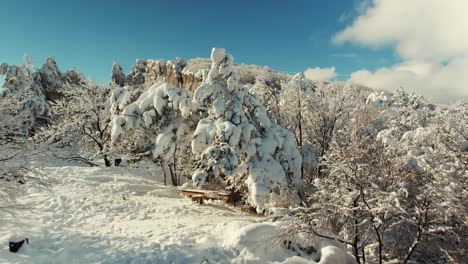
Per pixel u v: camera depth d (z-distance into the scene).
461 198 7.82
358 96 22.92
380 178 8.95
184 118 19.06
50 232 10.53
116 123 19.09
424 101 20.64
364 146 9.47
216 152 14.95
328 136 22.19
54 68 42.28
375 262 10.12
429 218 9.10
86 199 14.80
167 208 14.66
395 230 10.01
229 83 16.36
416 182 8.91
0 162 10.02
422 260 10.12
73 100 28.89
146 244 9.89
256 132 16.34
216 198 16.58
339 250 9.86
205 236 10.64
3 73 35.09
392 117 20.25
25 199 14.12
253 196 14.72
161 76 30.23
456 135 9.40
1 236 9.87
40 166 11.24
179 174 22.45
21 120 11.23
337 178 9.71
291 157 16.55
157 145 18.08
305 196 16.14
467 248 8.84
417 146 9.70
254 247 9.78
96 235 10.54
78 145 28.34
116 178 19.45
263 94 23.53
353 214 9.15
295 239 10.26
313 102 22.34
